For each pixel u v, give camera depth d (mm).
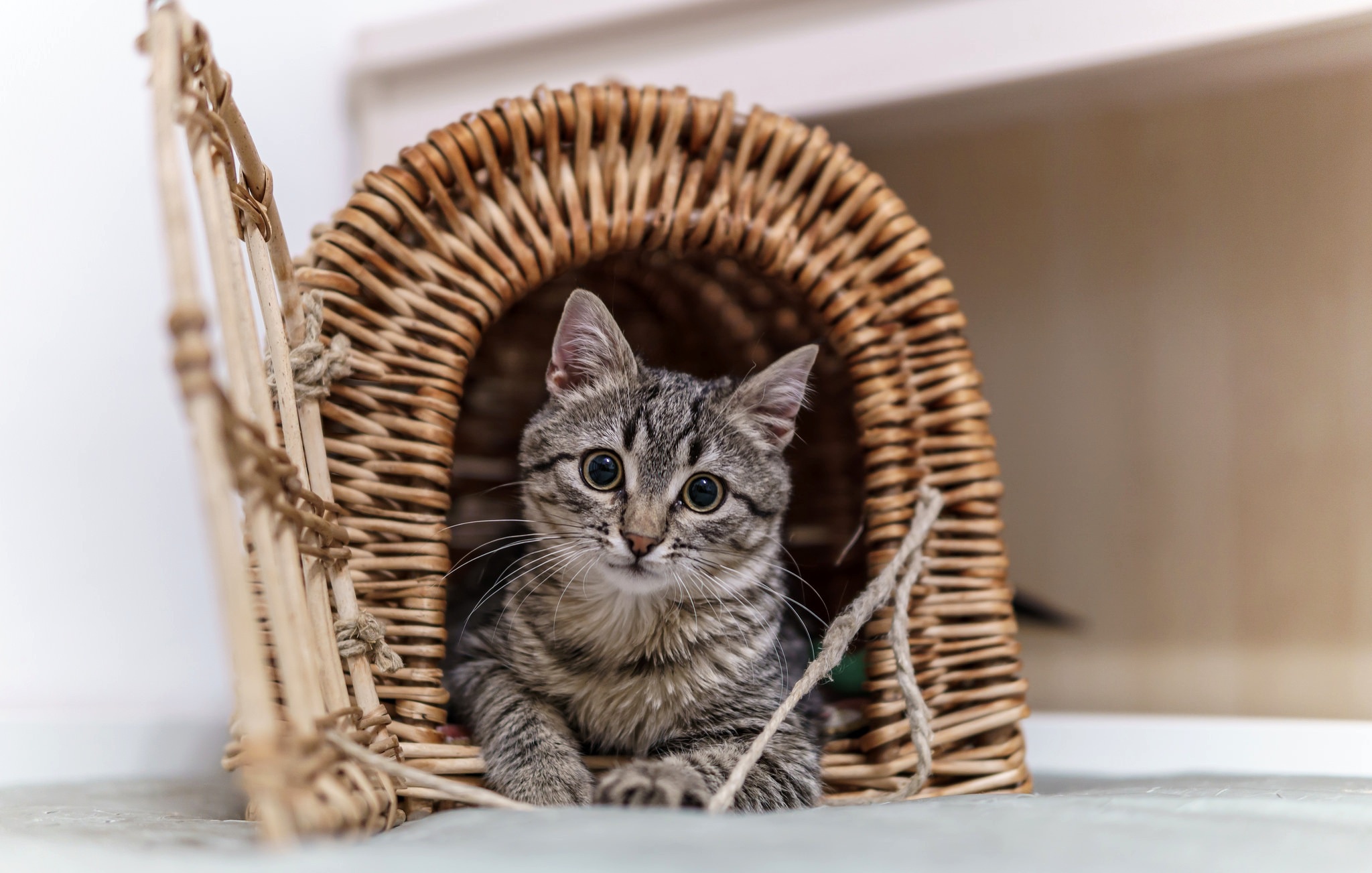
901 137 705
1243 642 715
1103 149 728
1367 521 692
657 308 733
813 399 646
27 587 573
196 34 426
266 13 655
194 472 633
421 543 507
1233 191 710
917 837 402
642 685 523
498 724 508
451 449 519
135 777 586
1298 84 653
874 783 524
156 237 616
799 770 499
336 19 695
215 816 498
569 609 535
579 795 489
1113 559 740
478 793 431
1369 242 689
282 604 413
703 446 546
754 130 547
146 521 614
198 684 635
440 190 522
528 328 722
